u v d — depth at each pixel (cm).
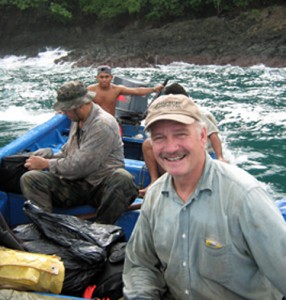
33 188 397
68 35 3447
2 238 299
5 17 3566
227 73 2133
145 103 720
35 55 3266
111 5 3394
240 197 211
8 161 423
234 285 221
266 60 2423
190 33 2842
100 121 397
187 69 2373
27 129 1077
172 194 229
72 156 400
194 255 224
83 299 275
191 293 231
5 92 1661
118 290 307
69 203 409
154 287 249
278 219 210
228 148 892
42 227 326
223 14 3109
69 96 388
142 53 2703
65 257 312
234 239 214
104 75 695
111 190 389
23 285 280
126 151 677
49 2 3531
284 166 789
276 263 209
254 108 1270
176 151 216
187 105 218
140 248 253
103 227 335
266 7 3019
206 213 217
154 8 3244
